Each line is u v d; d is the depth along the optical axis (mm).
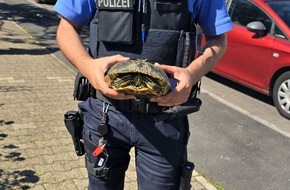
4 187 2777
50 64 6492
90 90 1613
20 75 5633
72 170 3092
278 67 5121
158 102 1353
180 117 1632
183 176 1645
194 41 1534
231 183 3295
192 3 1516
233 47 5805
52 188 2832
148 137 1579
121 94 1312
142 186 1693
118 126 1583
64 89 5152
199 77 1475
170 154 1614
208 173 3424
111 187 1756
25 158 3197
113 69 1246
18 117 4020
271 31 5316
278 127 4676
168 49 1489
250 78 5605
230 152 3863
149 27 1461
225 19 1581
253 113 5105
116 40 1467
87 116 1683
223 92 5910
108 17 1463
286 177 3473
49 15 12234
